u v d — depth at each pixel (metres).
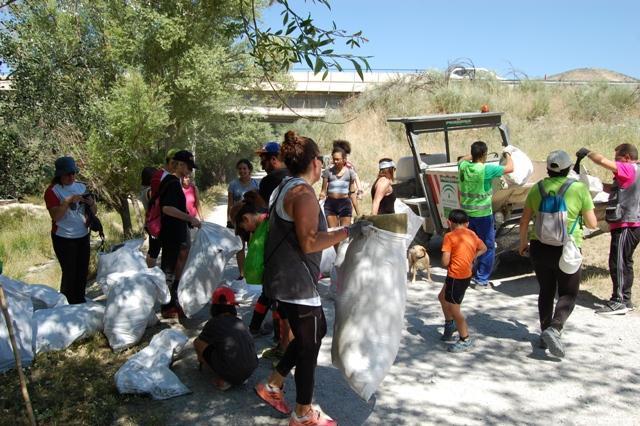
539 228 4.91
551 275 5.05
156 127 13.31
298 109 38.22
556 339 4.79
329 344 5.44
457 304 5.11
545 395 4.33
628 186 5.86
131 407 4.17
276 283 3.63
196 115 20.17
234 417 4.03
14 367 4.77
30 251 13.09
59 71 8.88
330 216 7.90
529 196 5.09
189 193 7.65
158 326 5.90
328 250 7.27
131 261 6.41
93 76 12.03
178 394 4.34
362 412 4.12
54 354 5.07
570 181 4.98
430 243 9.91
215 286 5.84
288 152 3.70
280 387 4.03
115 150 11.95
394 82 26.78
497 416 4.03
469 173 6.88
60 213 6.20
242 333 4.41
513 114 22.72
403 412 4.11
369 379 3.80
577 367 4.80
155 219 6.22
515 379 4.61
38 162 8.15
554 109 23.05
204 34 16.94
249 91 24.34
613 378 4.58
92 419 3.96
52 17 10.90
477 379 4.62
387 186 7.28
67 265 6.38
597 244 8.81
